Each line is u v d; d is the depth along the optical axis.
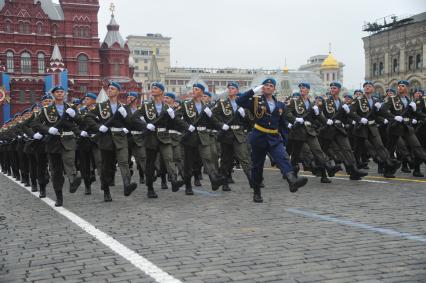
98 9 65.31
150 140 10.50
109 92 10.21
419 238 6.24
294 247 6.00
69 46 63.50
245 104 8.74
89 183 11.92
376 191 10.26
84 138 11.71
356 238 6.34
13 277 5.23
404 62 61.09
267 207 8.85
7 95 58.41
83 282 4.97
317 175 12.21
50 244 6.66
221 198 10.25
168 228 7.35
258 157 9.12
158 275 5.08
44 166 11.30
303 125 11.77
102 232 7.25
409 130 12.53
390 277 4.77
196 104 11.18
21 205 10.45
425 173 13.45
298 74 75.94
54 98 10.32
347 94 15.85
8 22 60.44
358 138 13.49
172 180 10.46
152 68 93.94
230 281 4.81
